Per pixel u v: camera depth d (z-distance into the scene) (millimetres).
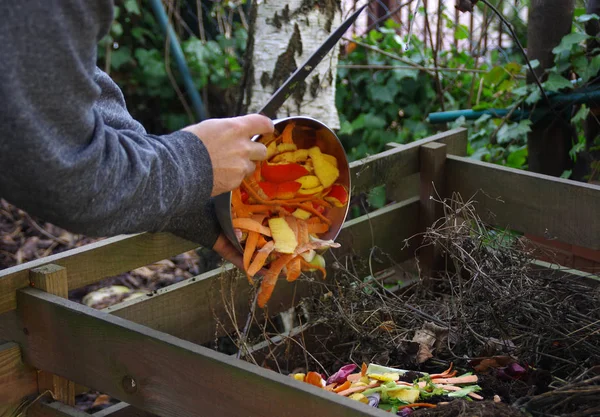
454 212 2021
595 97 2553
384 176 2156
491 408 1321
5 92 908
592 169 2643
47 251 3361
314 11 2490
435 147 2197
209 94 4625
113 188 1024
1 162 949
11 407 1602
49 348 1537
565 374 1690
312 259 1451
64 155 961
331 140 1481
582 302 1837
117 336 1403
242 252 1374
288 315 2574
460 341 1792
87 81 974
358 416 1105
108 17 996
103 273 1700
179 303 1823
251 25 2564
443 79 4047
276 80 2525
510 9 4035
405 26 4352
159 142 1107
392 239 2236
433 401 1481
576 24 2844
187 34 4867
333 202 1506
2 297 1542
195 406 1317
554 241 2160
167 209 1097
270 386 1202
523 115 2697
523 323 1846
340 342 1934
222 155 1173
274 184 1441
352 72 4113
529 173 2066
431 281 2234
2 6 905
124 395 1427
